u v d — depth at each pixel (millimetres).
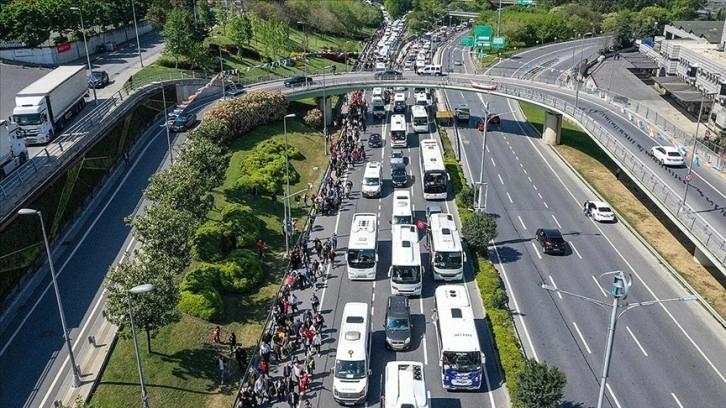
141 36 127500
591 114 81750
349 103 109188
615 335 45094
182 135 79625
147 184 65625
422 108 97062
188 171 52688
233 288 50188
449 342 39344
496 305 47031
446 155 82000
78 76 72875
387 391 35500
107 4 115188
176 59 102500
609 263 55750
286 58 117438
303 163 80188
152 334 41094
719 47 110812
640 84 120500
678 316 47438
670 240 60281
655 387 39594
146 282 38750
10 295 46000
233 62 114938
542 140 90500
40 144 62125
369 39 181375
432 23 198000
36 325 43312
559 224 63969
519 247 58938
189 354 42219
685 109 104312
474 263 55031
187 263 46000
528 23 164875
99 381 38188
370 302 50094
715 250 45469
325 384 40656
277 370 41844
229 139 78438
